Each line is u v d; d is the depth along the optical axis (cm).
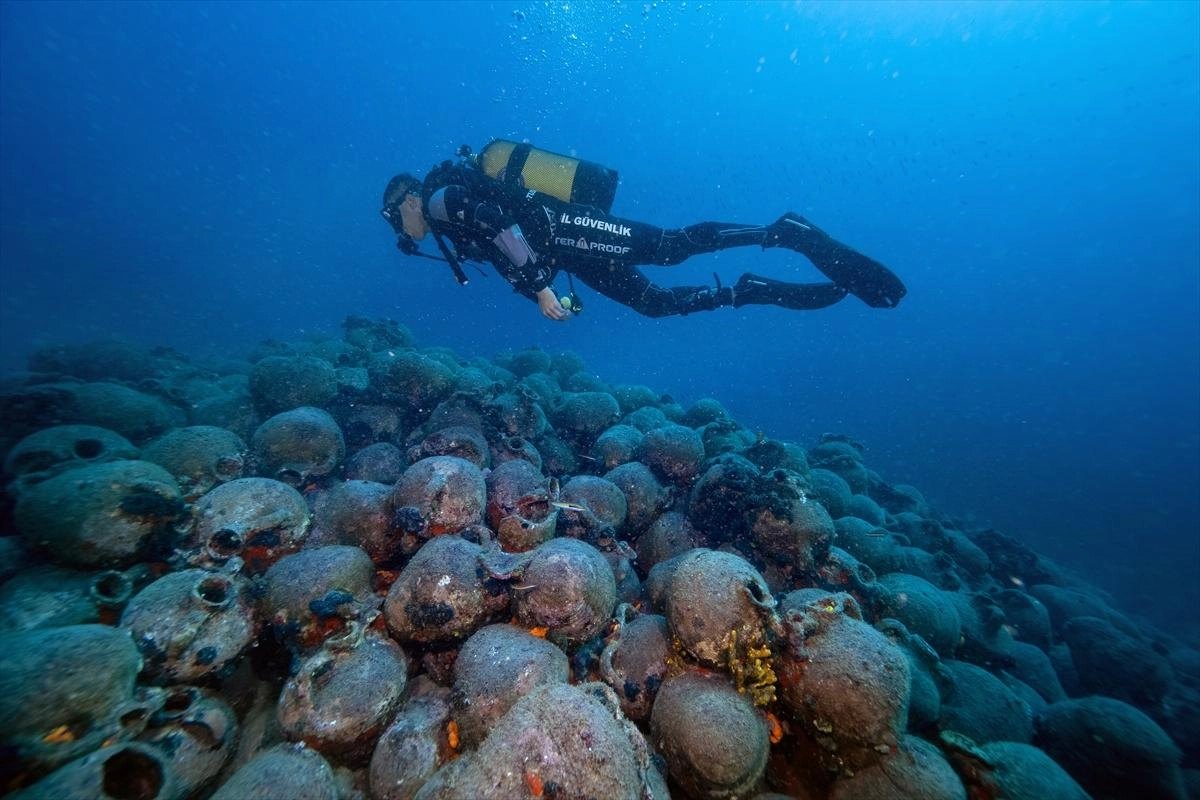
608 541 367
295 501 323
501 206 478
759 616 248
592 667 281
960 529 831
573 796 167
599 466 502
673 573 280
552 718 181
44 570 279
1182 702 513
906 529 638
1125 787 321
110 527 276
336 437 423
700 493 428
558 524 371
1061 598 682
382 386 547
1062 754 346
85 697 196
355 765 233
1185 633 1382
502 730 184
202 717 222
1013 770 240
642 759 201
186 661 235
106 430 383
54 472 330
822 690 230
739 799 219
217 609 246
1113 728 334
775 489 402
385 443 471
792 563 385
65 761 187
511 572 264
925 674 325
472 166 520
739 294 575
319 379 498
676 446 478
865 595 379
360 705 222
